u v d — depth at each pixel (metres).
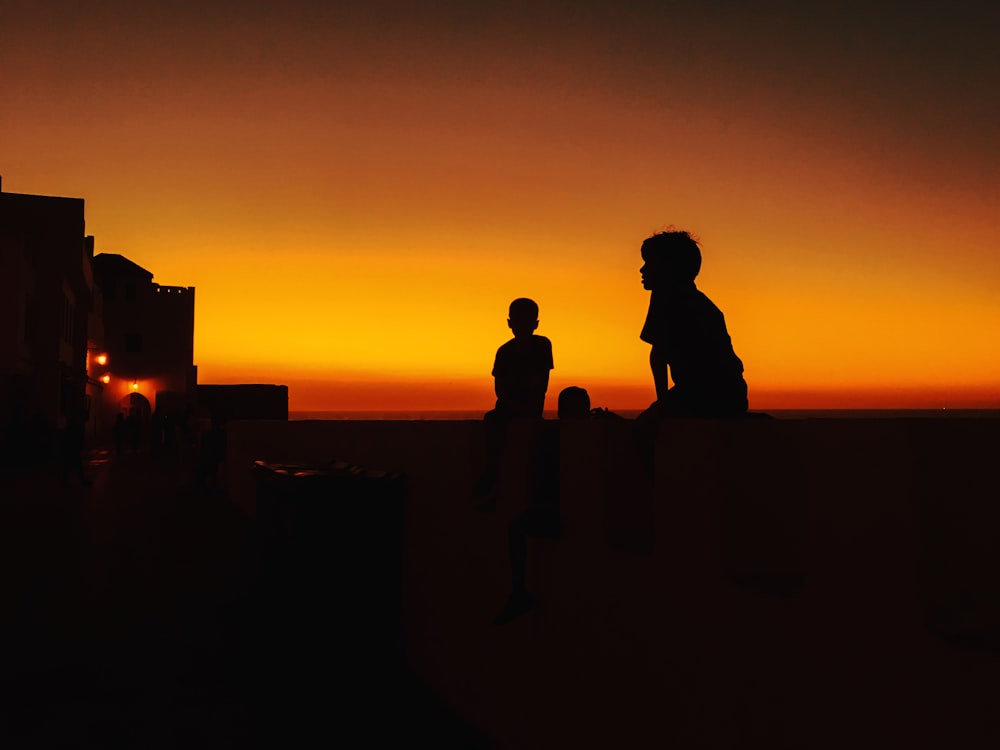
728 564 2.64
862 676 2.14
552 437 4.05
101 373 54.06
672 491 2.98
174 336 59.56
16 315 30.00
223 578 9.37
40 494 18.77
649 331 3.53
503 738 4.61
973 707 1.83
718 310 3.46
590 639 3.65
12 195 37.72
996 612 1.74
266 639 6.89
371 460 7.66
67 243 38.34
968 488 1.82
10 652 6.55
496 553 4.71
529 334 5.12
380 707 5.44
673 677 3.00
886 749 2.06
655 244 3.56
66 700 5.49
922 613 1.95
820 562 2.29
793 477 2.39
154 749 4.71
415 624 6.18
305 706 5.42
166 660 6.38
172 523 14.04
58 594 8.57
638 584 3.24
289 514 6.57
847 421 2.19
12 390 32.97
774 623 2.47
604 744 3.52
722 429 2.68
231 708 5.37
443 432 5.64
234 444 17.50
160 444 36.97
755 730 2.56
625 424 3.42
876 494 2.09
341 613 6.26
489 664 4.81
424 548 5.97
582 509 3.71
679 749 2.96
